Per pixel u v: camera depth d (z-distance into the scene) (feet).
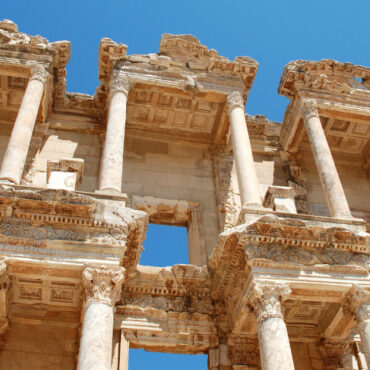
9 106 72.54
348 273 49.03
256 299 46.11
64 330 52.49
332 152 81.00
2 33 68.39
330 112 72.23
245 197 56.44
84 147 71.92
